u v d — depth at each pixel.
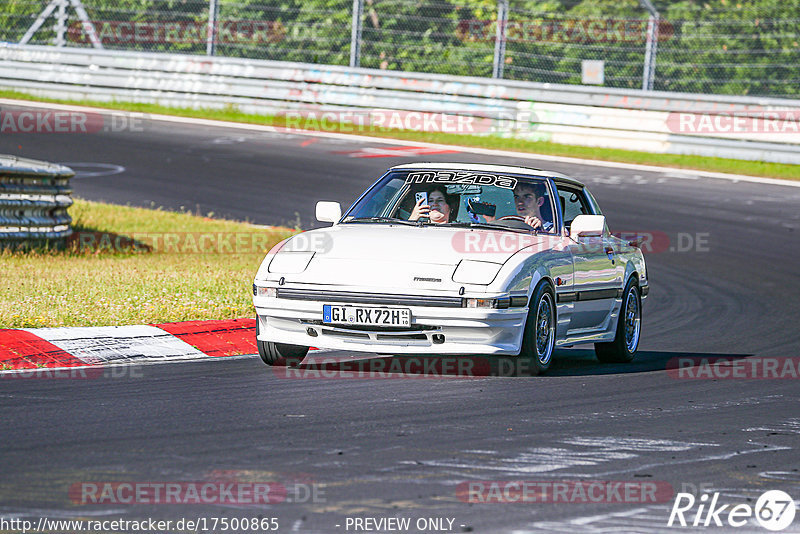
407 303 28.98
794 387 31.41
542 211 33.84
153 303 38.56
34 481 18.44
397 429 23.39
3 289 39.75
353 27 106.00
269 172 81.94
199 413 24.39
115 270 47.41
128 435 21.97
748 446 23.41
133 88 109.31
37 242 53.12
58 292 39.81
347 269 29.84
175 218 65.75
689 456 22.20
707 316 46.84
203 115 106.94
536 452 21.88
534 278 30.39
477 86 100.88
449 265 29.81
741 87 121.19
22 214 52.25
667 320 45.91
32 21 125.38
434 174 34.81
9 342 31.03
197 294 41.34
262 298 30.36
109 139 92.62
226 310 38.84
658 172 87.69
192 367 30.81
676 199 77.44
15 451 20.34
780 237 67.44
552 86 99.06
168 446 21.17
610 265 35.47
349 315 29.34
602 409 26.75
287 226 64.81
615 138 96.75
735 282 55.53
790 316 47.03
